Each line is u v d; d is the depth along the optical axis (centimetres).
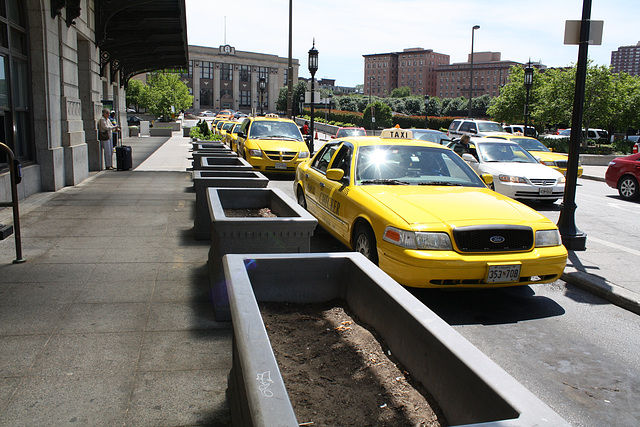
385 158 675
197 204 718
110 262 601
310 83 2003
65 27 1167
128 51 2056
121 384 333
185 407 310
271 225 454
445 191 602
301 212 491
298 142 1670
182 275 559
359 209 589
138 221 834
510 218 523
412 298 260
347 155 702
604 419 336
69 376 340
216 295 446
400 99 9912
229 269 291
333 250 730
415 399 226
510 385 177
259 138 1669
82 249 655
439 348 214
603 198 1432
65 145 1180
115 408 306
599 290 585
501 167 1270
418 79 19350
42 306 459
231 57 12581
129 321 433
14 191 576
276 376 185
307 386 242
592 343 456
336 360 265
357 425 212
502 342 454
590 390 373
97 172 1510
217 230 444
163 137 4012
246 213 622
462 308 536
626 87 2978
